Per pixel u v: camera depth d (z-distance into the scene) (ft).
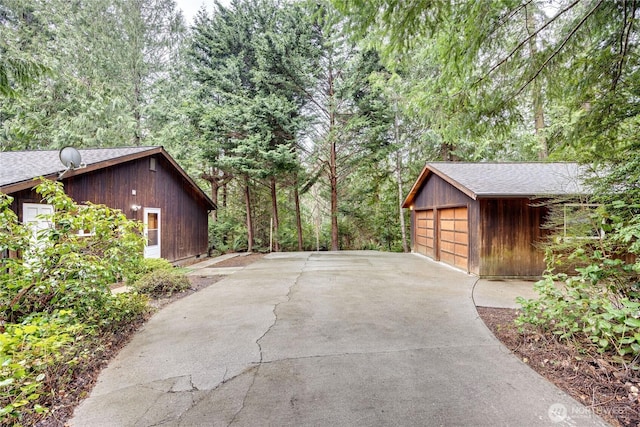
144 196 29.60
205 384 8.64
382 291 19.25
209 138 41.34
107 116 41.24
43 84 37.35
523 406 7.41
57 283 11.19
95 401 7.88
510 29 12.38
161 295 18.29
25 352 7.64
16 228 11.73
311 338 11.79
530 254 23.53
